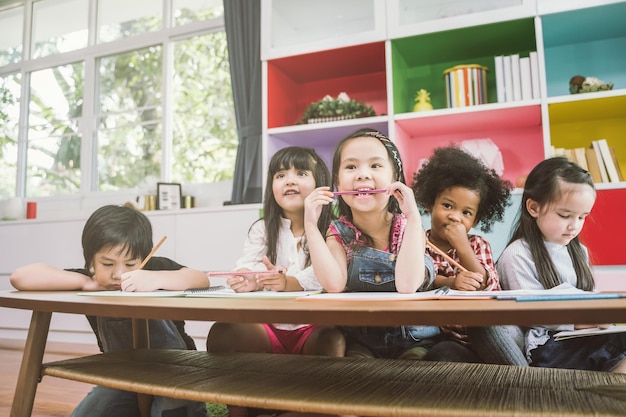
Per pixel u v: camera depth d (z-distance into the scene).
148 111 3.48
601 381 0.72
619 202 2.03
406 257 0.92
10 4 4.04
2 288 3.29
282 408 0.61
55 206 3.67
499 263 1.29
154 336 1.27
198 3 3.40
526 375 0.76
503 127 2.49
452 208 1.35
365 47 2.44
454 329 1.16
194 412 1.06
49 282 1.05
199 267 2.75
